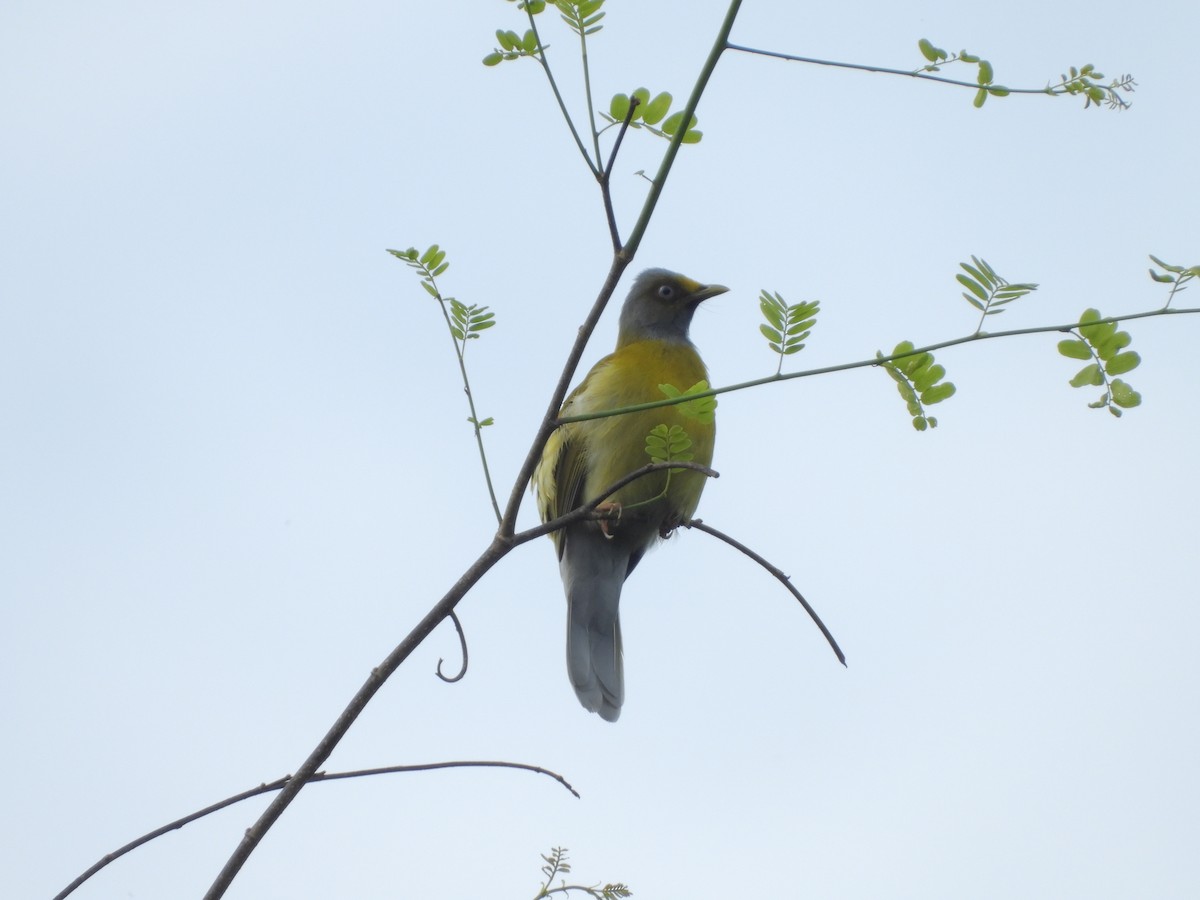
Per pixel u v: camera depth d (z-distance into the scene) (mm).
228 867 5629
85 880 5676
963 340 6555
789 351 6938
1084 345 6520
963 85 6945
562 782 6367
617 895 6637
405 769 6129
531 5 6984
